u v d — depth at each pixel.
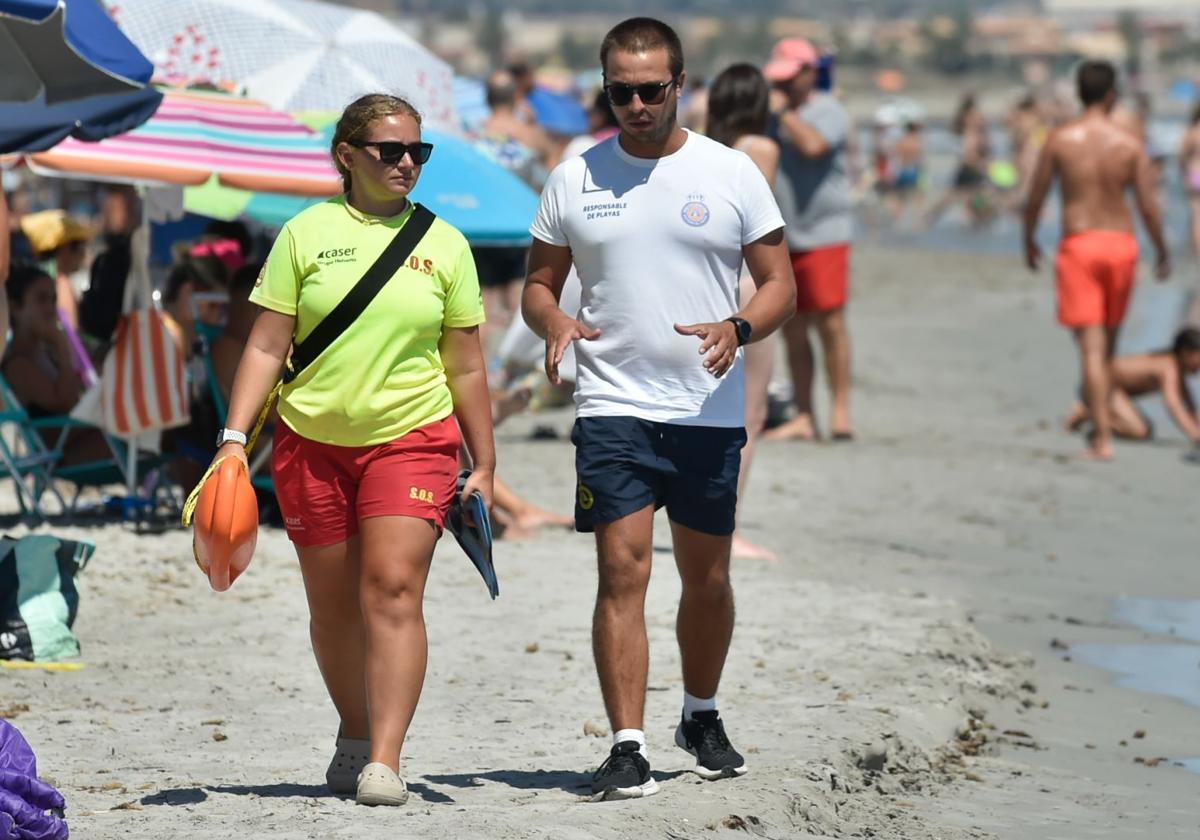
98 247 65.12
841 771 20.27
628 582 18.45
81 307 37.44
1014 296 89.69
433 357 17.81
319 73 37.94
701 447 18.52
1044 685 26.44
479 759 20.44
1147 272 97.19
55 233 38.72
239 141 31.12
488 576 17.89
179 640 25.67
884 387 59.25
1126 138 45.38
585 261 18.66
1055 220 139.25
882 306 84.62
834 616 28.44
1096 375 46.53
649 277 18.39
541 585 29.94
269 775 19.41
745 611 28.55
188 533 32.88
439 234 17.84
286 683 23.77
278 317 17.59
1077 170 45.66
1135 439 50.78
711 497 18.61
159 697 22.89
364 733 18.50
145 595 28.06
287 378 17.67
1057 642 28.94
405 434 17.55
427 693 23.58
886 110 146.75
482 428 18.17
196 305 36.19
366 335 17.41
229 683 23.67
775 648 26.27
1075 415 51.41
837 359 46.78
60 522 33.69
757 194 18.58
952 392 58.91
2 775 16.08
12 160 29.61
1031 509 40.06
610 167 18.64
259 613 27.36
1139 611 31.50
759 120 29.12
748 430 30.38
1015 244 121.00
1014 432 51.25
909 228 136.38
